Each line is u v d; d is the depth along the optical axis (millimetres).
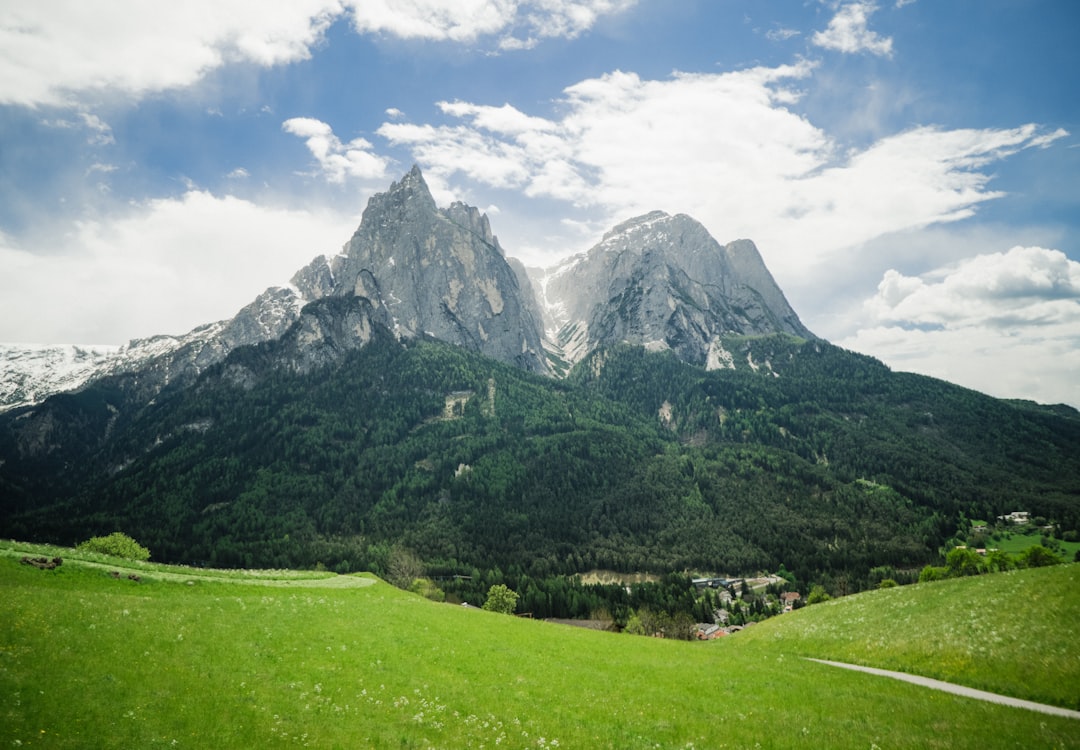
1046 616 41250
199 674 27422
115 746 19984
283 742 21859
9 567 46750
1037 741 24766
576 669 38688
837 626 55875
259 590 57875
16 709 21094
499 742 23656
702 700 31859
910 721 27906
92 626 31250
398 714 25969
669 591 174375
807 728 26531
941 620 47406
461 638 44969
